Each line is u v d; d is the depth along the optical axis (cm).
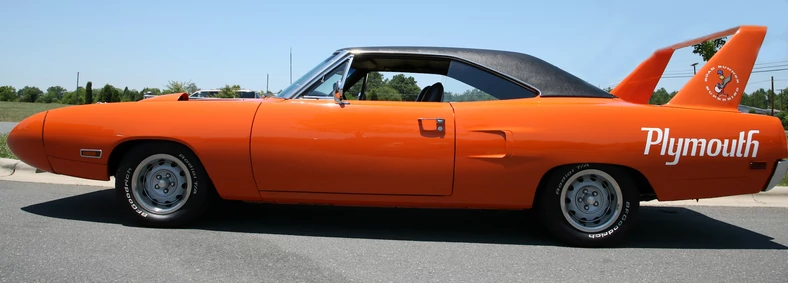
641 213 482
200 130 345
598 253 342
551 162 332
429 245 351
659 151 330
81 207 429
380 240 360
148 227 369
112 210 420
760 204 527
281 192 349
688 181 337
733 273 308
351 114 340
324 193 346
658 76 431
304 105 348
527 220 431
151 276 275
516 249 347
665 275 302
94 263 292
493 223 420
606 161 331
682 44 409
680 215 474
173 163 362
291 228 384
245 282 271
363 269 298
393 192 343
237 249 327
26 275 271
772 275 305
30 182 540
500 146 333
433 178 337
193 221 388
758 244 375
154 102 364
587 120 334
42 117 370
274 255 318
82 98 6962
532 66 367
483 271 301
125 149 366
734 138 334
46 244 324
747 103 8231
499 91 359
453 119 337
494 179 337
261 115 344
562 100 349
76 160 361
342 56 375
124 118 353
